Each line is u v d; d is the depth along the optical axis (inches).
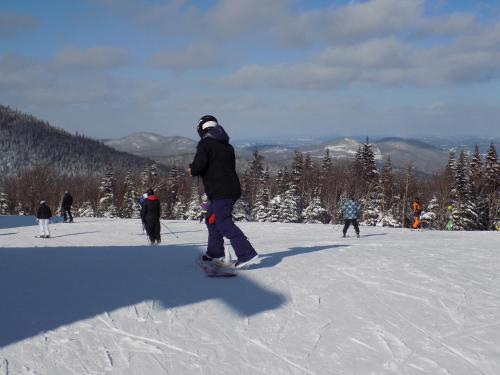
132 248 336.2
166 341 127.6
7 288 170.6
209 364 115.0
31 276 192.4
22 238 725.3
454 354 123.3
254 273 201.5
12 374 103.9
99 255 274.8
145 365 112.8
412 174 2066.9
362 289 179.2
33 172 2970.0
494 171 1978.3
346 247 296.8
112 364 112.6
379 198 2025.1
